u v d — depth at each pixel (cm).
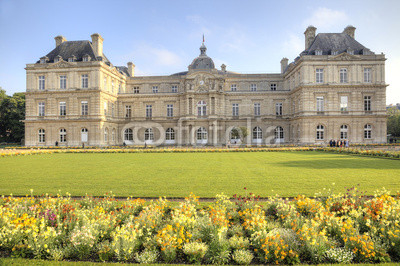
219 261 767
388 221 868
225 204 1135
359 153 3488
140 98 6469
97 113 5538
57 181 1750
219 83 6256
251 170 2145
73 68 5612
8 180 1780
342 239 849
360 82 5266
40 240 800
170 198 1382
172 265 740
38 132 5738
